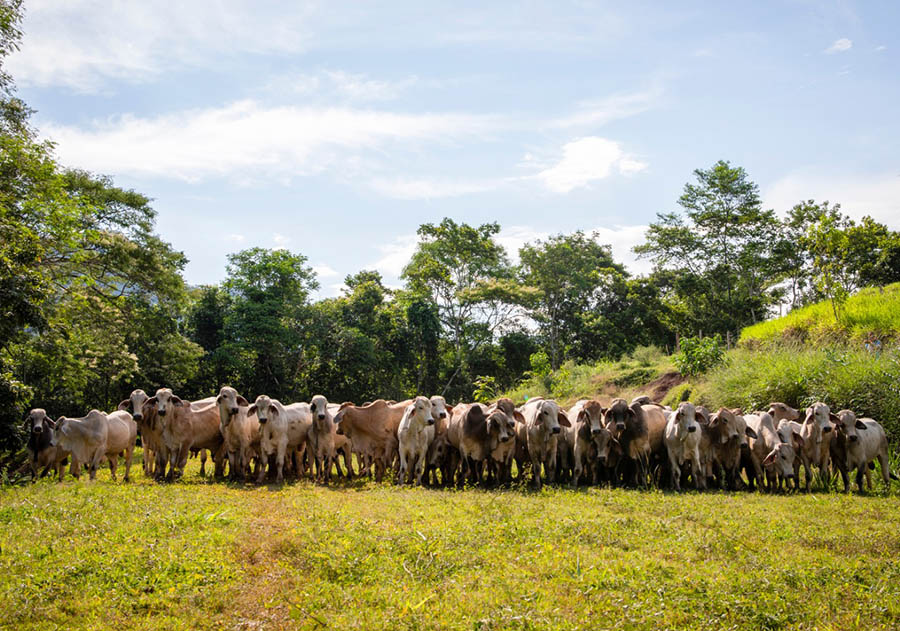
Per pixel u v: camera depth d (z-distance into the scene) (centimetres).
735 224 4516
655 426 1541
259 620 623
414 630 579
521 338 5206
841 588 691
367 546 814
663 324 5044
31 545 811
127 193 2780
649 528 950
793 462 1462
